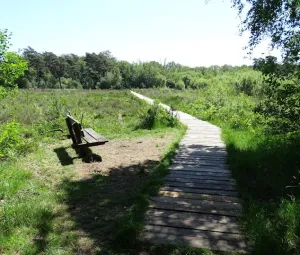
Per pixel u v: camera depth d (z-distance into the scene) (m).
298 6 6.34
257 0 6.96
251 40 7.46
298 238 3.10
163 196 4.61
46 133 10.12
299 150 5.84
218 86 26.83
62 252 3.08
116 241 3.27
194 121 14.38
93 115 14.46
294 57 6.05
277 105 6.25
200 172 5.89
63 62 87.19
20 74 7.75
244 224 3.57
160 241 3.26
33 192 4.75
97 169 6.21
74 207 4.23
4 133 7.07
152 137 9.98
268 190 4.69
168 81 76.69
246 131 10.16
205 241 3.24
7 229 3.46
